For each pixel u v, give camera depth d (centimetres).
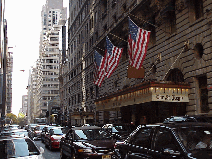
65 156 1279
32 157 787
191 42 1809
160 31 2242
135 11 2712
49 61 13275
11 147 845
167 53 2116
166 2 2092
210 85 1595
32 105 19188
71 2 6888
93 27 4612
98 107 2928
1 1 6325
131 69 2202
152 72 2386
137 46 1805
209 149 516
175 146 533
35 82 19138
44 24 17588
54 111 8706
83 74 5297
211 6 1614
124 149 720
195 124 586
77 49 5956
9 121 13712
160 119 2069
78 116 4506
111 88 3522
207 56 1638
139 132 699
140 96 1897
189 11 1855
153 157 581
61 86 8681
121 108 2964
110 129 1531
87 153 977
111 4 3634
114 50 2305
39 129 3091
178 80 2003
